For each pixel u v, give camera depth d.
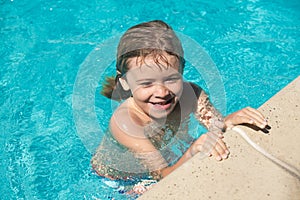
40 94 2.21
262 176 1.55
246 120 1.65
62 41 2.38
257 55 2.31
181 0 2.53
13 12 2.51
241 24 2.43
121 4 2.51
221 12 2.48
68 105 2.17
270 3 2.52
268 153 1.59
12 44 2.38
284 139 1.62
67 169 1.99
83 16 2.47
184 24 2.44
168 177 1.56
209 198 1.52
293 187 1.53
